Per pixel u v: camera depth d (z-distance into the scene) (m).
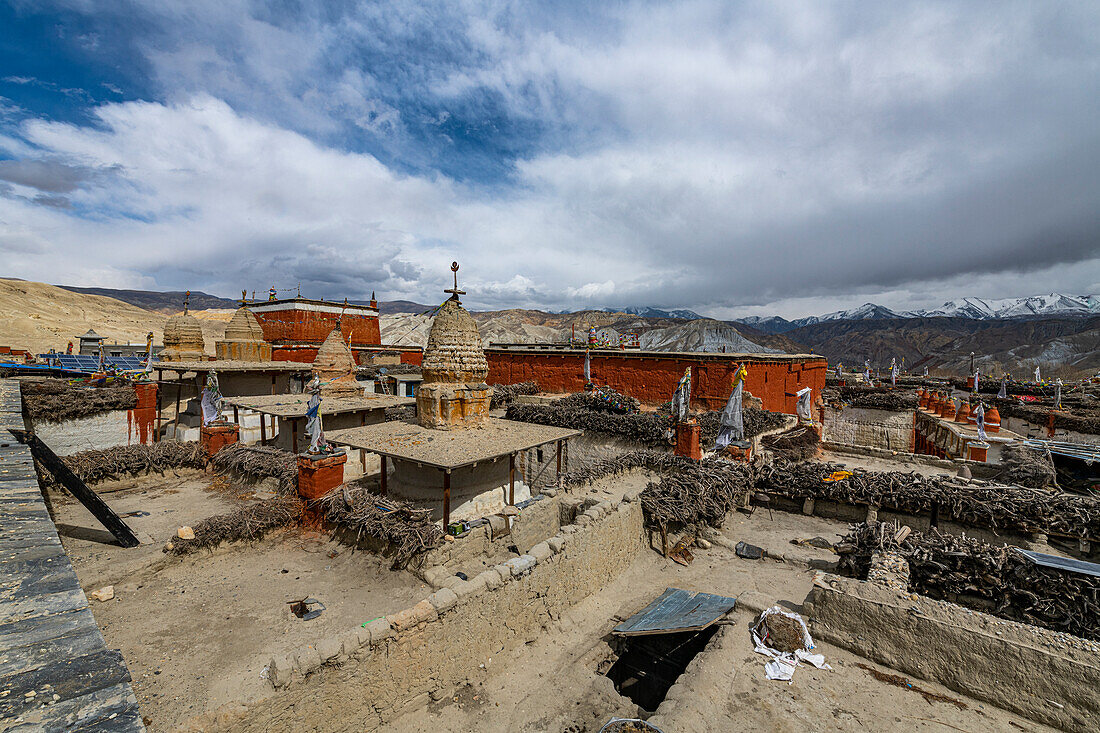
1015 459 22.14
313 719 7.59
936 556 10.85
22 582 5.76
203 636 9.82
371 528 12.98
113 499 17.86
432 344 16.95
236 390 28.03
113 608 10.79
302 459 15.12
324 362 23.70
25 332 81.56
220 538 13.36
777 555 14.59
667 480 16.38
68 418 27.11
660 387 32.03
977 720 7.86
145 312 165.62
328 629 10.13
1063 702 7.63
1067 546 13.89
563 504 17.55
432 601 9.18
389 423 18.02
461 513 15.55
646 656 11.91
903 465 23.98
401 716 8.66
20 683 3.81
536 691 9.58
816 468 18.19
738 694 8.40
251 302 45.03
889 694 8.42
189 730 6.46
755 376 29.81
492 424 17.70
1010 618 9.85
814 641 9.83
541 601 11.32
